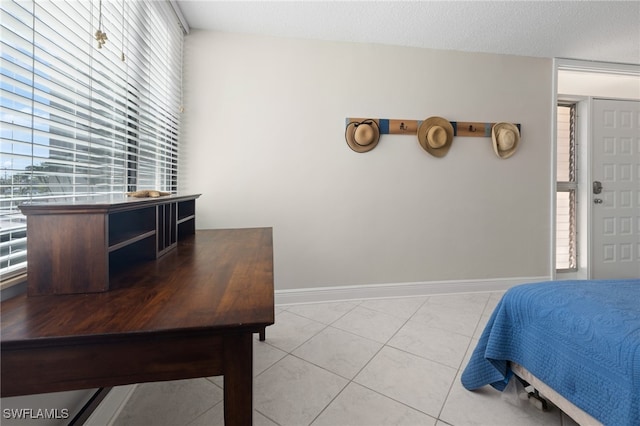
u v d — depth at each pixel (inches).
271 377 58.6
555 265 111.3
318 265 97.2
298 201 95.1
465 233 105.5
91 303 27.1
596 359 36.4
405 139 100.1
